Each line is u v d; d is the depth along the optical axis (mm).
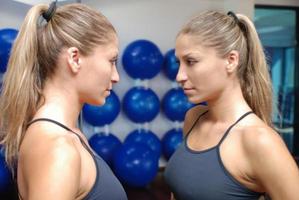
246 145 1032
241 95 1182
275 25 5078
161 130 4477
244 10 4422
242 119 1119
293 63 5129
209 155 1134
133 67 3887
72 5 987
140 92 3936
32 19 959
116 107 3820
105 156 3760
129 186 3557
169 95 4133
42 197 710
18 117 938
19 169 889
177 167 1243
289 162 964
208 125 1240
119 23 4301
